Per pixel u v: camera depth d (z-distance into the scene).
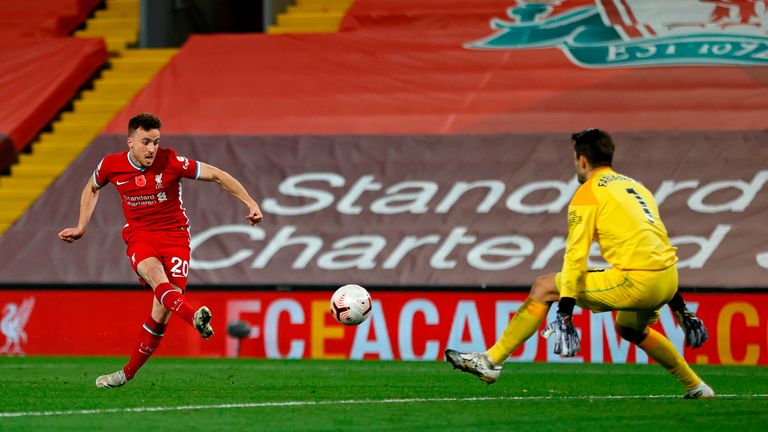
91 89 63.84
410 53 58.09
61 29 66.75
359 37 60.06
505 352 22.88
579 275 21.34
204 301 42.88
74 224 47.84
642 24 57.31
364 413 21.09
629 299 21.36
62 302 43.84
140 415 20.52
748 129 48.50
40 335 43.72
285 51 59.75
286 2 68.75
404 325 41.38
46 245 46.59
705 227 43.56
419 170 48.47
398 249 44.44
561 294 21.42
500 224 45.12
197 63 59.56
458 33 59.25
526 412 21.30
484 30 59.16
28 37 65.31
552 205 45.66
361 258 44.19
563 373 33.91
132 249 24.30
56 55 62.03
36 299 43.97
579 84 53.72
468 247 44.12
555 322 21.12
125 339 43.34
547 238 44.12
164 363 38.06
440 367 36.19
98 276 44.50
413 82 55.72
